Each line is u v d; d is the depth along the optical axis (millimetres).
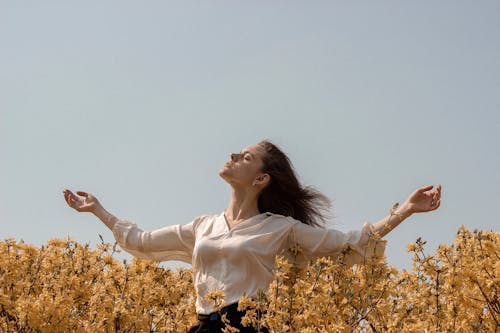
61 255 6559
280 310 5297
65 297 5762
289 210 6000
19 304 5590
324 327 5227
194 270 5676
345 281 5664
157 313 6434
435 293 5766
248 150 5969
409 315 5652
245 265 5492
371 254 5695
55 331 5633
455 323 5688
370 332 5820
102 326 5727
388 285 5773
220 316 5395
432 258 5805
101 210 6223
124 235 6090
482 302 5695
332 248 5699
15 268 6246
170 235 5980
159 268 6762
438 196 5613
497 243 6289
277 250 5625
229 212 5891
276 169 5953
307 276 5730
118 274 6590
